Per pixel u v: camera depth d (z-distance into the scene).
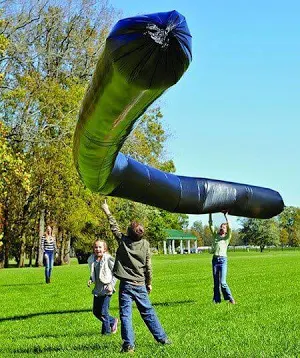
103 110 3.67
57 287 20.66
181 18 3.11
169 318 11.42
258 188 7.99
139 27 3.01
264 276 23.23
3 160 25.11
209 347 7.92
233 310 12.34
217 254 13.81
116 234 8.41
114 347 8.35
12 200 44.25
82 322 11.65
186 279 22.91
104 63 3.20
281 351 7.50
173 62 3.11
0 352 8.47
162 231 66.56
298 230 141.88
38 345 8.97
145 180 6.50
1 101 38.00
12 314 13.50
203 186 7.30
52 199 42.97
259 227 122.62
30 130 38.03
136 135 39.06
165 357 7.29
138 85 3.19
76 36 42.12
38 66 41.12
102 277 9.66
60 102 38.84
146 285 8.44
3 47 29.05
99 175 5.26
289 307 12.53
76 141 4.57
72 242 60.81
